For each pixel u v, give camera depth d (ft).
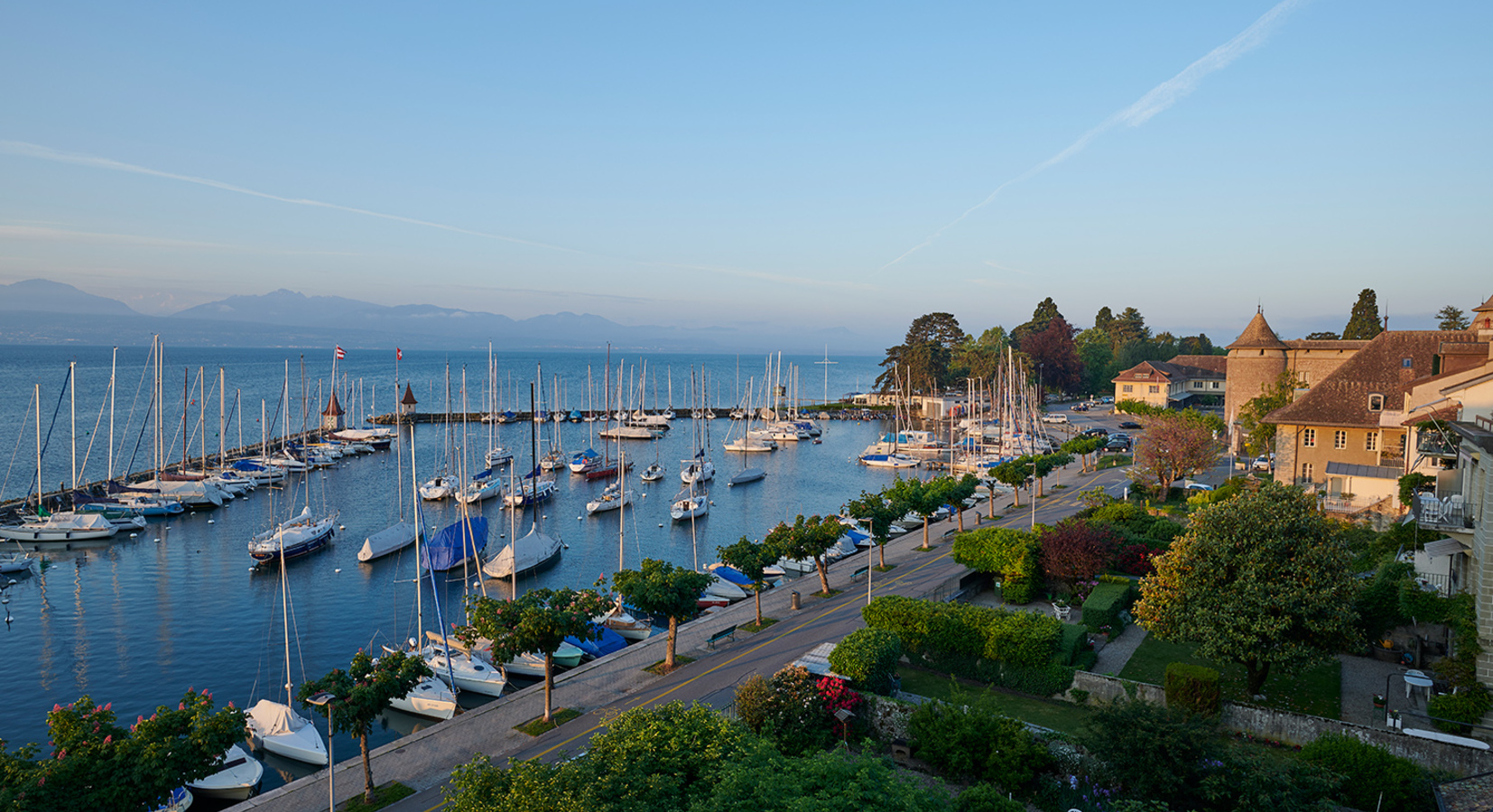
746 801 67.67
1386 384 198.29
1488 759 85.35
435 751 110.83
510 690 147.54
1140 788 82.99
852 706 106.93
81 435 490.90
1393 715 102.63
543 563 238.68
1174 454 247.91
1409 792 82.43
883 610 136.26
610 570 233.76
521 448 480.23
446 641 143.64
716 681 128.98
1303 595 102.06
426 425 583.58
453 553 230.68
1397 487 182.50
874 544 222.89
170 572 230.27
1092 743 87.25
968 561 174.40
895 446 463.42
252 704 147.23
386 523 292.40
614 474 391.04
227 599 206.39
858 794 67.77
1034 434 433.07
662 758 77.66
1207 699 101.76
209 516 301.22
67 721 79.51
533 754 107.96
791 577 207.21
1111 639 141.90
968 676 128.26
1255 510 110.83
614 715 117.29
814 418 650.43
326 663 166.09
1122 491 288.51
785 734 100.17
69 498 300.40
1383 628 123.44
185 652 171.32
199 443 476.13
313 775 106.22
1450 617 105.40
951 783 94.79
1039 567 168.96
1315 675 119.34
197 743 81.00
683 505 298.35
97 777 75.41
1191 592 109.91
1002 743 92.79
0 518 277.64
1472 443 103.45
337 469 410.93
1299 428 204.44
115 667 163.43
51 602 204.03
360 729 96.37
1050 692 119.14
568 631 115.75
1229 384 315.58
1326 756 87.10
